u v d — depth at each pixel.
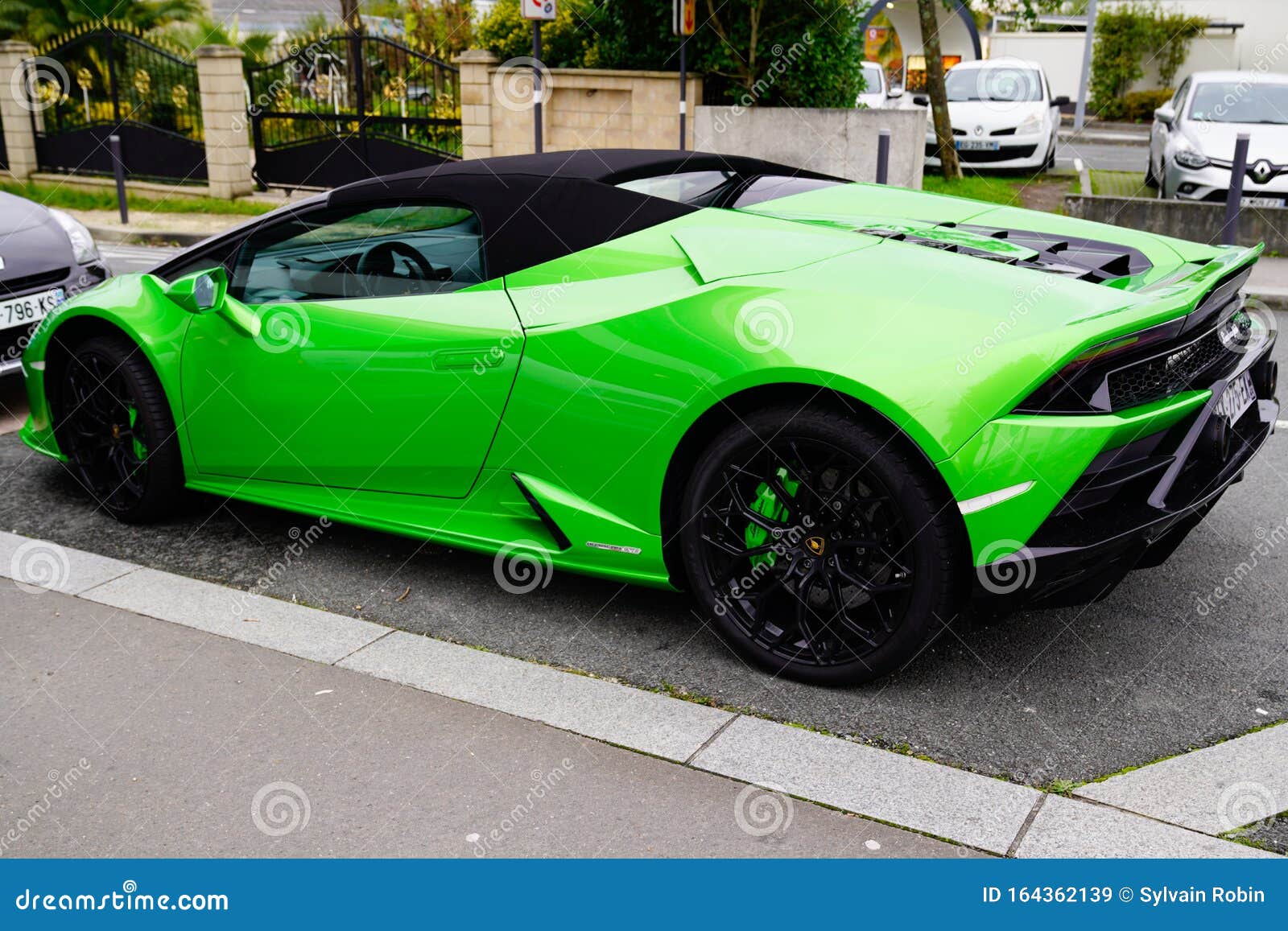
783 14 12.12
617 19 12.91
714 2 12.21
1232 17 29.88
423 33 18.62
